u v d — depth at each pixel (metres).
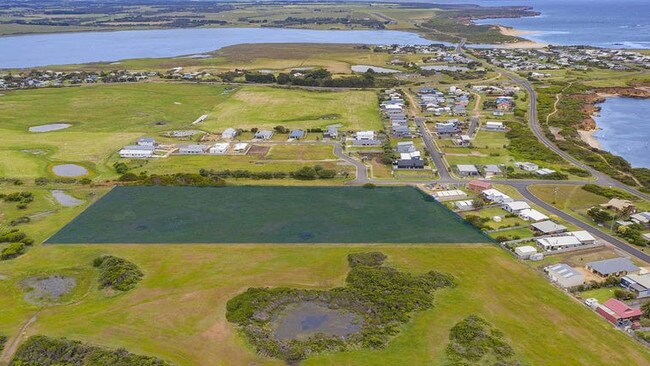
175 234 89.56
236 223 93.75
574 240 84.44
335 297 69.94
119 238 88.25
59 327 64.44
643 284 71.44
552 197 105.12
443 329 63.44
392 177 117.69
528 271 76.88
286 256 81.81
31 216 98.75
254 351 59.84
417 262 79.50
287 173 118.75
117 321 65.50
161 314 66.81
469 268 77.69
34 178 118.94
